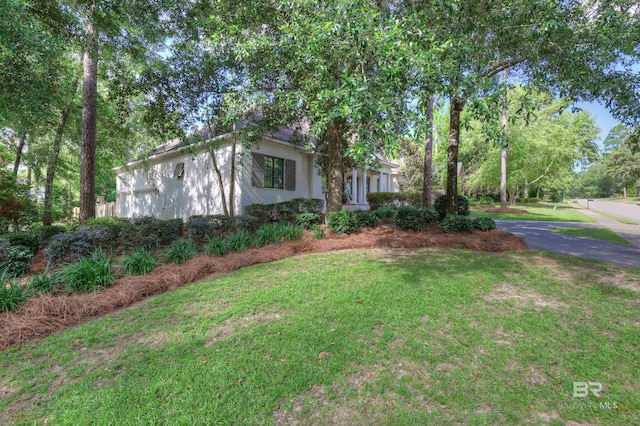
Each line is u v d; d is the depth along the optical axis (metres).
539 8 4.81
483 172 23.16
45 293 3.83
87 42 7.30
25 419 1.93
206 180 12.14
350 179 17.86
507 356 2.54
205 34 7.63
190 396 2.09
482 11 5.28
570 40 5.52
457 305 3.57
